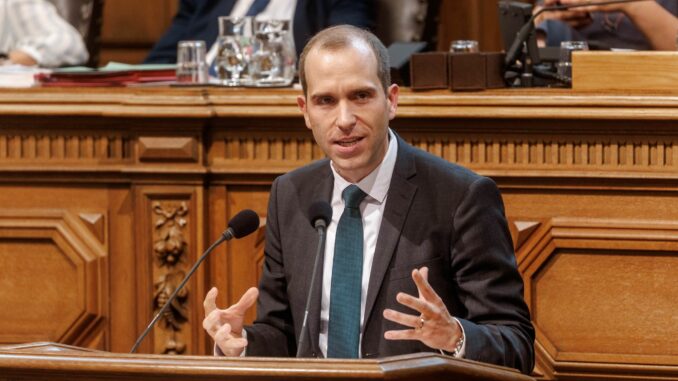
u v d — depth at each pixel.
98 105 11.18
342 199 8.51
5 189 11.58
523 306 8.10
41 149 11.48
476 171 10.70
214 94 11.06
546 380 10.77
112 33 20.06
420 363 5.94
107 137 11.36
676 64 10.27
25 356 5.98
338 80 7.76
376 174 8.34
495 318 7.97
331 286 8.30
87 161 11.41
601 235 10.52
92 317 11.46
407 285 8.16
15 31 16.47
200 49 11.94
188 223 11.17
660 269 10.52
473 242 8.11
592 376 10.70
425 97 10.66
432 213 8.26
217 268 11.23
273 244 8.79
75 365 5.91
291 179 8.81
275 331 8.66
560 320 10.73
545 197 10.66
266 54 11.67
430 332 7.10
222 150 11.19
